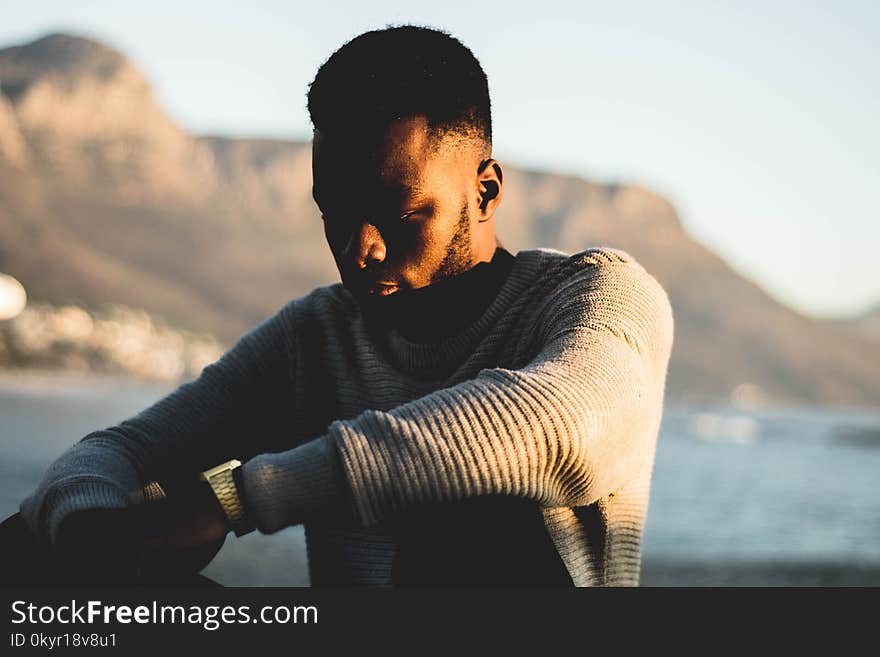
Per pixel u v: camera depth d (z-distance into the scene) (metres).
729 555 10.27
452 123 1.04
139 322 180.00
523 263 1.19
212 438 1.27
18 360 137.00
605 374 0.91
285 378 1.31
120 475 1.12
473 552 1.04
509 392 0.86
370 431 0.84
